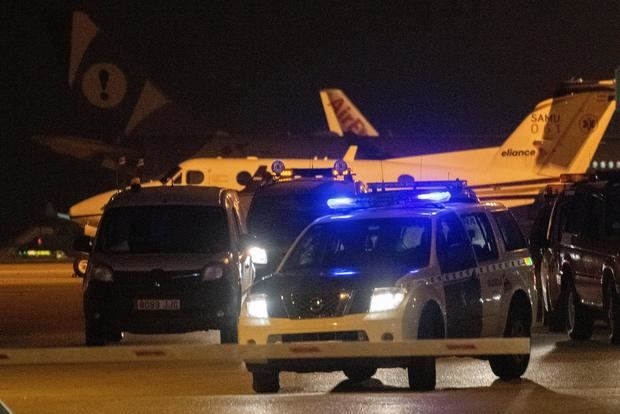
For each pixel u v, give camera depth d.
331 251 37.81
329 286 33.69
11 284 98.69
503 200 138.38
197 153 139.50
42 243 188.75
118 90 150.88
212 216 49.19
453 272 36.06
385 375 39.72
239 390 35.75
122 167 140.75
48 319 65.44
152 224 48.88
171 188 51.09
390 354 31.14
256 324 33.88
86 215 122.50
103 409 31.59
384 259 36.16
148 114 151.12
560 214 53.31
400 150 138.62
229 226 49.00
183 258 47.16
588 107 138.88
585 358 42.84
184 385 37.09
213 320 46.56
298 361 33.12
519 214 139.62
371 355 31.30
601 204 48.88
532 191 138.62
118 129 150.88
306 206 62.06
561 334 53.41
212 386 36.78
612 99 138.75
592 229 49.19
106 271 47.06
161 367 42.19
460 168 137.88
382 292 33.34
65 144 141.88
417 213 37.22
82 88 150.88
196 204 49.53
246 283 49.19
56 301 79.06
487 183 137.75
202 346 30.53
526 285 40.50
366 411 30.38
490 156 138.88
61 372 41.03
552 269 53.25
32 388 36.78
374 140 138.88
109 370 41.47
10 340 53.66
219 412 30.64
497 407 30.78
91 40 151.25
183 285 46.66
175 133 149.38
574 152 139.00
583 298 49.53
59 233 196.50
